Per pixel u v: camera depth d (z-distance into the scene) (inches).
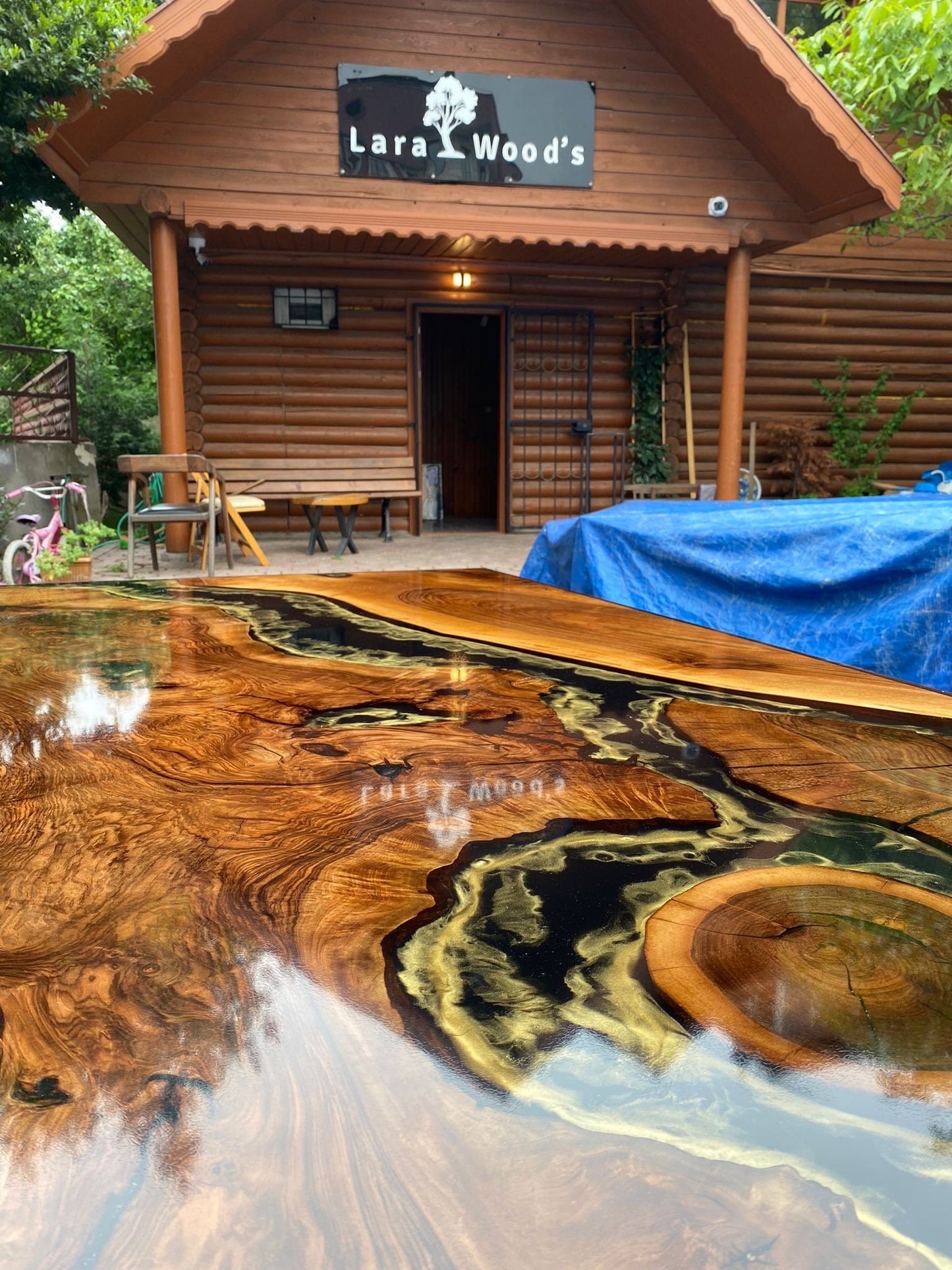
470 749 35.9
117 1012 18.9
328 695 43.6
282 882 24.7
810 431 402.9
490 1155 15.2
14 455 324.2
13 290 560.7
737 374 340.8
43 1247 13.5
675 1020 18.5
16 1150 15.3
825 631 127.6
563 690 44.7
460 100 302.8
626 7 311.3
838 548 127.8
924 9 266.2
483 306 381.4
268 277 358.0
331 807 30.0
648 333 401.7
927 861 25.8
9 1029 18.3
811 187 320.2
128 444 530.0
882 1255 13.4
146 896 23.9
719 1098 16.4
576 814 29.2
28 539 268.5
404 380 376.5
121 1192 14.5
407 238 316.5
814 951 21.0
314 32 292.0
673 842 27.0
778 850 26.5
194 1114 16.1
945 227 397.7
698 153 323.6
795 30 357.4
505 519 401.4
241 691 44.5
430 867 25.6
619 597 148.8
